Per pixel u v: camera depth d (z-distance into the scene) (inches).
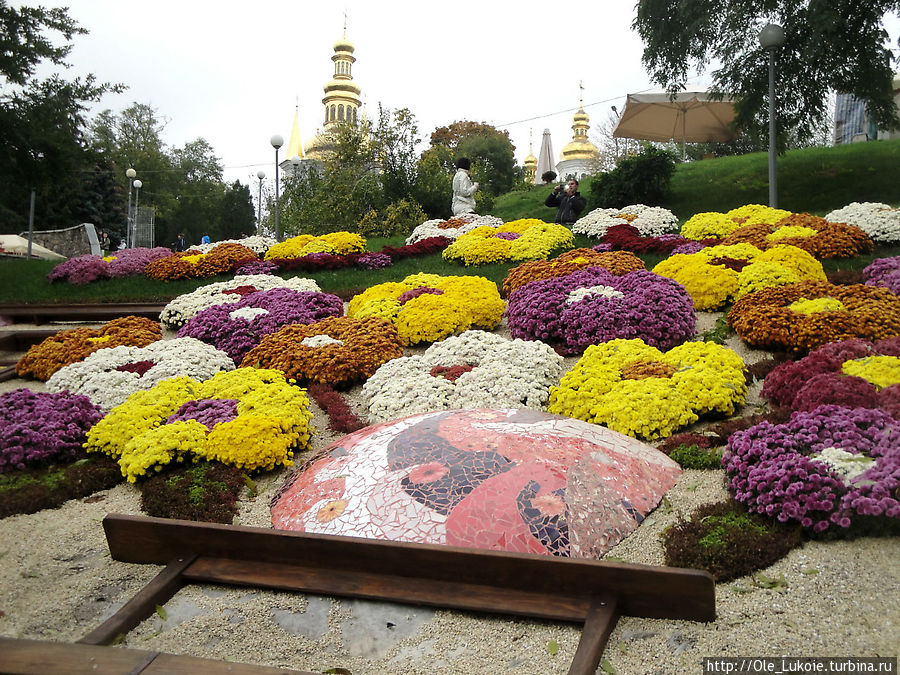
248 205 2402.8
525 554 158.7
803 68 782.5
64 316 489.1
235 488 225.0
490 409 242.2
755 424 236.5
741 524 178.7
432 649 148.8
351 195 1074.7
